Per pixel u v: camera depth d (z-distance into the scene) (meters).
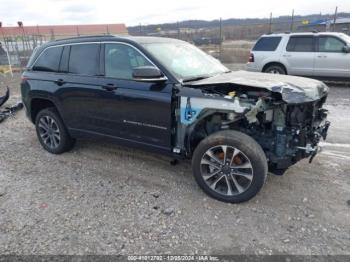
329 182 4.10
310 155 3.62
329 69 10.62
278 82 3.61
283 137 3.49
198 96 3.56
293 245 2.96
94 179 4.35
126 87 4.09
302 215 3.42
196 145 3.98
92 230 3.23
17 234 3.20
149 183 4.18
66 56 4.82
